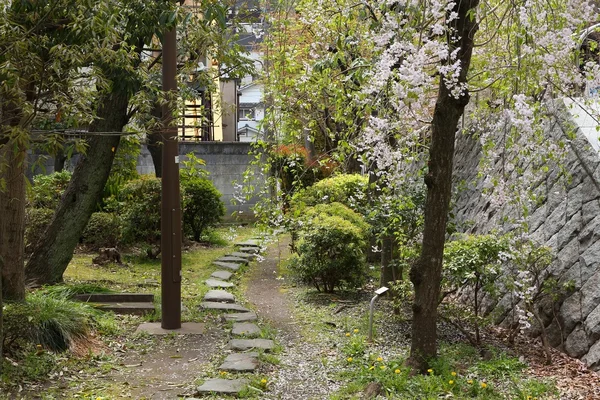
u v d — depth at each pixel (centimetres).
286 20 676
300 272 948
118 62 595
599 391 524
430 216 579
